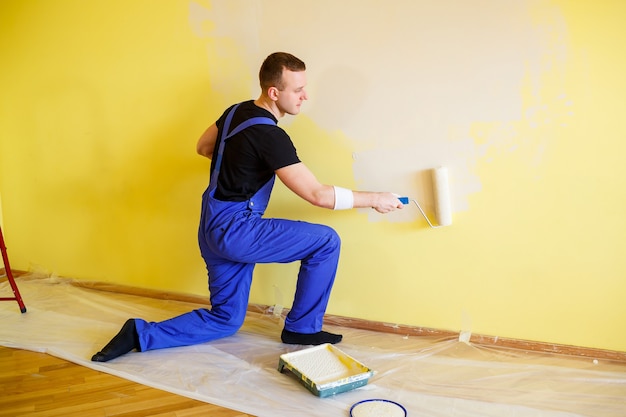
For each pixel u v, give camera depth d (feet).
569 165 7.66
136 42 10.87
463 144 8.28
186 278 11.29
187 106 10.59
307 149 9.48
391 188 8.95
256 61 9.75
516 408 6.88
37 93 12.27
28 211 13.01
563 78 7.49
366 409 6.91
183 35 10.36
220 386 7.72
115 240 11.94
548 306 8.13
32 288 12.32
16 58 12.36
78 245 12.44
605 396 7.05
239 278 8.96
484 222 8.34
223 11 9.87
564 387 7.30
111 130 11.51
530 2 7.52
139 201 11.49
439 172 8.30
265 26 9.53
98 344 9.27
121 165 11.55
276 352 8.73
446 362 8.13
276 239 8.38
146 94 10.97
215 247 8.48
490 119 8.03
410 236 8.95
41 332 9.84
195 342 9.05
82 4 11.29
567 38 7.38
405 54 8.45
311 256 8.59
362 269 9.45
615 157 7.37
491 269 8.42
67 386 7.95
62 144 12.17
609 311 7.75
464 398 7.16
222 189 8.45
